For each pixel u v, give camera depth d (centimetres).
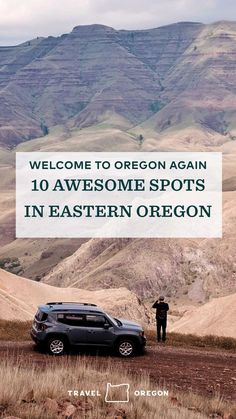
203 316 5019
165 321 2778
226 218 15500
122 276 14212
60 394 1462
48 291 6619
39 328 2248
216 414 1584
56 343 2225
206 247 14512
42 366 1992
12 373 1536
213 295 13262
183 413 1428
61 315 2252
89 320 2267
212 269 13938
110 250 16262
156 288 13900
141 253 14762
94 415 1312
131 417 1368
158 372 2091
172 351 2541
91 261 16500
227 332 4362
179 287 13825
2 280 6088
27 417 1256
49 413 1280
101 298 7200
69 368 1792
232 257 14000
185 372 2127
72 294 7100
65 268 17325
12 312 4522
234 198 17200
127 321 2423
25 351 2300
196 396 1694
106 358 2252
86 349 2258
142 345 2331
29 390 1434
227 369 2241
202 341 2981
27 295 6112
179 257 14450
